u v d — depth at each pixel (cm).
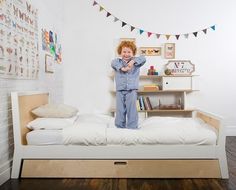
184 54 386
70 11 382
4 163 201
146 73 386
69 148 205
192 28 384
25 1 242
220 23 383
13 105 201
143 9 383
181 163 205
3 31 198
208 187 187
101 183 195
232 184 193
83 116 289
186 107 381
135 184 193
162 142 205
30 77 254
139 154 205
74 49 386
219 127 207
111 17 383
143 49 385
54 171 205
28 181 198
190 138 204
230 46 385
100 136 204
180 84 369
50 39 322
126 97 251
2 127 200
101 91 388
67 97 387
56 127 214
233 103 388
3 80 200
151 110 364
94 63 387
